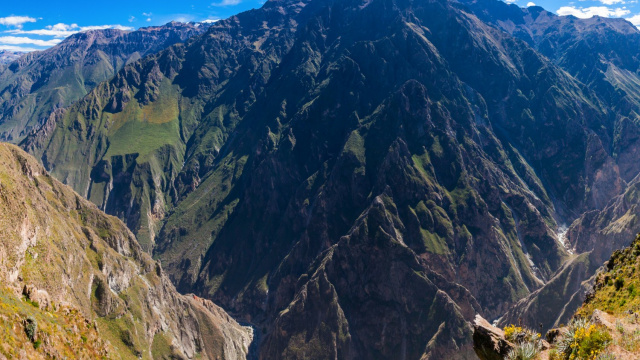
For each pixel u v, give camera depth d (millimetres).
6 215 83938
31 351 56219
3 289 66688
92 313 112188
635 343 27672
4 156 108750
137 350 115438
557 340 30438
